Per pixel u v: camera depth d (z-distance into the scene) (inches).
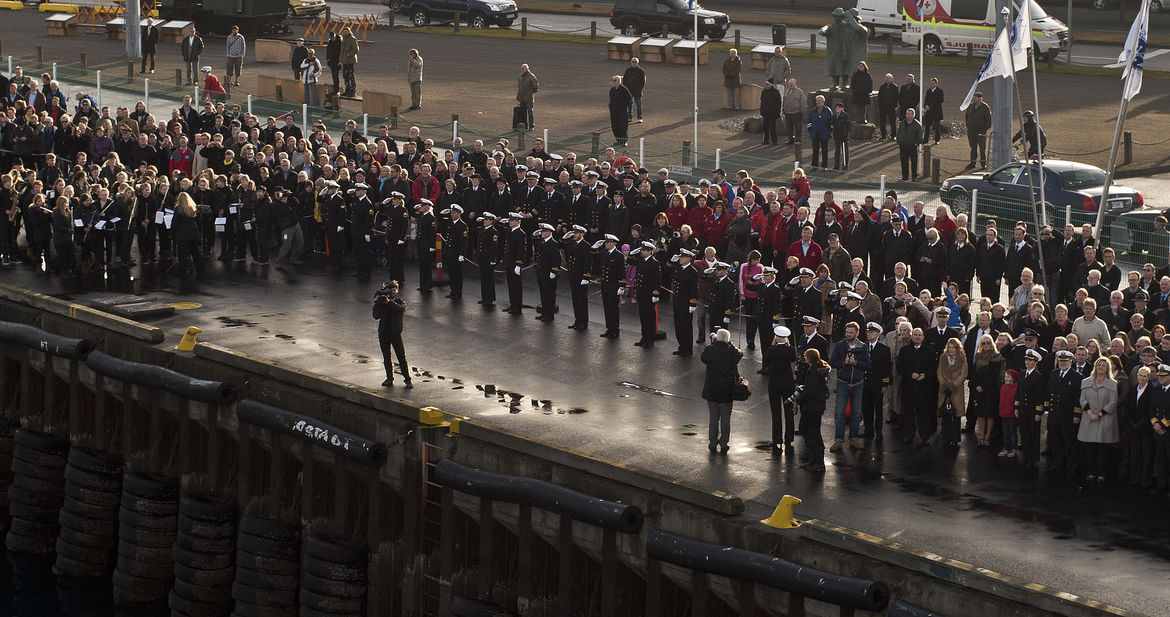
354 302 1544.0
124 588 1294.3
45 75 2222.0
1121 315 1222.9
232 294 1571.1
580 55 2896.2
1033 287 1234.6
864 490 1039.0
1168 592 871.1
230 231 1705.2
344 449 1139.3
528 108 2233.0
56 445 1412.4
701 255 1502.2
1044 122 2299.5
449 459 1097.4
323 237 1731.1
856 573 901.8
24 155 1984.5
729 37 3061.0
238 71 2571.4
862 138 2214.6
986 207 1756.9
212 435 1251.2
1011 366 1124.5
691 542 962.1
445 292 1576.0
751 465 1087.6
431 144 1738.4
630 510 993.5
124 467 1342.3
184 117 2021.4
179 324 1446.9
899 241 1432.1
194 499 1252.5
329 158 1750.7
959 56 2778.1
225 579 1251.8
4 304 1488.7
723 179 1578.5
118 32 3016.7
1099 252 1373.0
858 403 1120.8
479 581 1083.9
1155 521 982.4
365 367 1312.7
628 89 2258.9
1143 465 1046.4
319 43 2977.4
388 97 2356.1
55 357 1407.5
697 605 969.5
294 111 2335.1
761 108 2171.5
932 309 1231.5
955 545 940.0
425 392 1243.2
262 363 1253.1
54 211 1615.4
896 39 2945.4
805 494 1028.5
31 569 1378.0
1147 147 2138.3
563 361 1338.6
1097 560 917.2
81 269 1646.2
